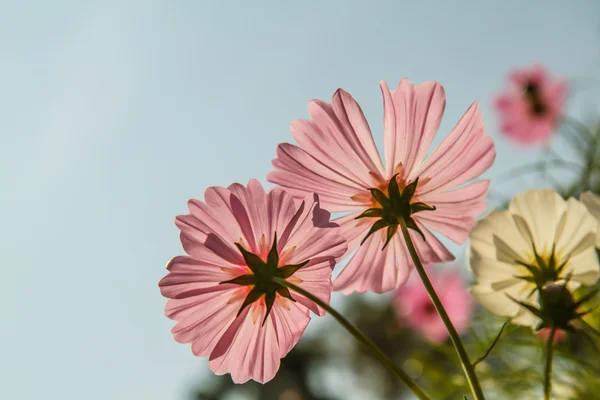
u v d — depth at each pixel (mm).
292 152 494
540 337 650
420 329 825
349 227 509
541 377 643
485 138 494
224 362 487
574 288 490
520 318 493
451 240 515
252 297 483
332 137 494
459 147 496
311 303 487
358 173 500
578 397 625
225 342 486
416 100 494
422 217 512
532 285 492
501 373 691
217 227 482
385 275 521
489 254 497
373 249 516
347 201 504
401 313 849
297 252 485
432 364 804
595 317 599
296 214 481
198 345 485
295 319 488
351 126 494
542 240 494
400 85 494
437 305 444
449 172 500
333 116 493
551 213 494
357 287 522
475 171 498
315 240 484
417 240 515
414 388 438
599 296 587
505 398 684
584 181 732
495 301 495
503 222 497
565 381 636
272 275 483
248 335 487
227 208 480
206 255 482
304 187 499
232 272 485
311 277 487
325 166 497
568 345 635
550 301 467
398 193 500
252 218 481
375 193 502
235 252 483
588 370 624
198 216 482
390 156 499
